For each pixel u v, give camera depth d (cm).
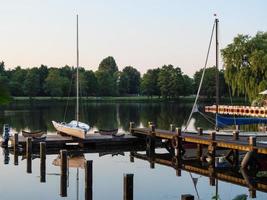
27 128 4634
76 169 2362
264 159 2245
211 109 4672
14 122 5331
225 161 2577
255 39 5188
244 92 5116
